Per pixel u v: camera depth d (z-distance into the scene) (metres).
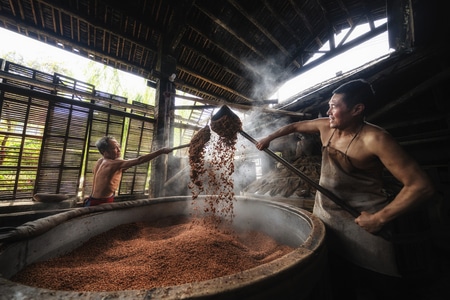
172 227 2.28
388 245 1.37
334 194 1.57
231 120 1.96
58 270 1.25
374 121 3.63
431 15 2.09
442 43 2.46
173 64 5.67
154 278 1.13
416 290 1.59
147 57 5.90
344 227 1.53
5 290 0.72
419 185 1.09
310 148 3.37
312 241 1.14
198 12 5.44
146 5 4.91
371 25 6.58
